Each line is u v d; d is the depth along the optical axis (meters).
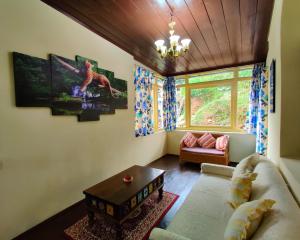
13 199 1.69
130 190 1.84
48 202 2.00
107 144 2.85
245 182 1.48
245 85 4.15
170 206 2.27
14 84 1.67
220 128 4.51
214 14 2.05
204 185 2.05
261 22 2.23
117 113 3.06
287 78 1.64
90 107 2.49
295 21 1.55
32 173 1.84
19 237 1.74
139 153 3.77
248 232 0.93
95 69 2.56
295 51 1.59
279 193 1.17
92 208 1.81
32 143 1.83
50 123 2.00
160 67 4.27
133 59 3.45
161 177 2.38
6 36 1.61
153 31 2.48
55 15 2.01
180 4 1.86
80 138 2.38
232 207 1.53
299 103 1.62
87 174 2.49
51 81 1.98
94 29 2.46
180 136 4.85
